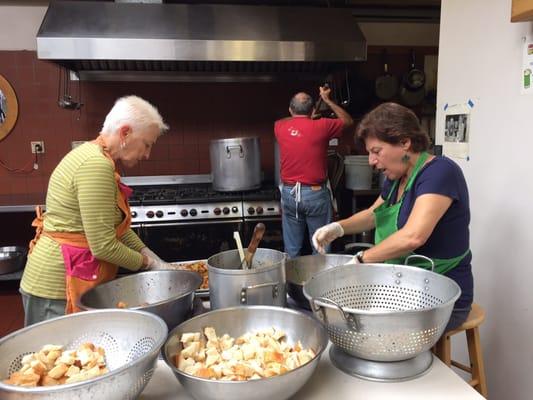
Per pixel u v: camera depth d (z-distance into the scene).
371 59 3.55
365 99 3.54
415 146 1.25
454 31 1.95
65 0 2.92
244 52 2.77
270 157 3.56
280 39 2.80
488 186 1.77
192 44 2.71
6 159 3.29
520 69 1.57
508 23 1.61
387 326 0.86
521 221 1.60
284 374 0.77
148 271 1.40
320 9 3.07
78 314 0.98
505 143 1.66
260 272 1.16
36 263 1.49
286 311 1.02
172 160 3.47
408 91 3.56
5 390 0.69
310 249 3.08
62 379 0.83
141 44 2.66
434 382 0.92
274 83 3.47
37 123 3.28
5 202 2.99
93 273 1.46
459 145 1.94
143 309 1.03
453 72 1.97
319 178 2.82
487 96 1.75
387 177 1.41
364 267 1.16
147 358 0.77
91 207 1.34
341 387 0.91
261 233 1.23
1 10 3.14
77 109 3.29
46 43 2.59
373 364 0.94
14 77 3.21
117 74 3.18
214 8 2.98
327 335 0.90
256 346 0.93
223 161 3.01
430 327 0.88
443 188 1.19
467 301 1.29
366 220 1.58
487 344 1.84
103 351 0.95
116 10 2.85
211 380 0.76
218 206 2.94
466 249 1.29
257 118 3.51
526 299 1.60
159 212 2.87
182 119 3.43
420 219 1.16
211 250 2.97
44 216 1.55
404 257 1.32
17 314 2.96
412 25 3.58
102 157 1.38
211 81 3.31
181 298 1.11
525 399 1.64
